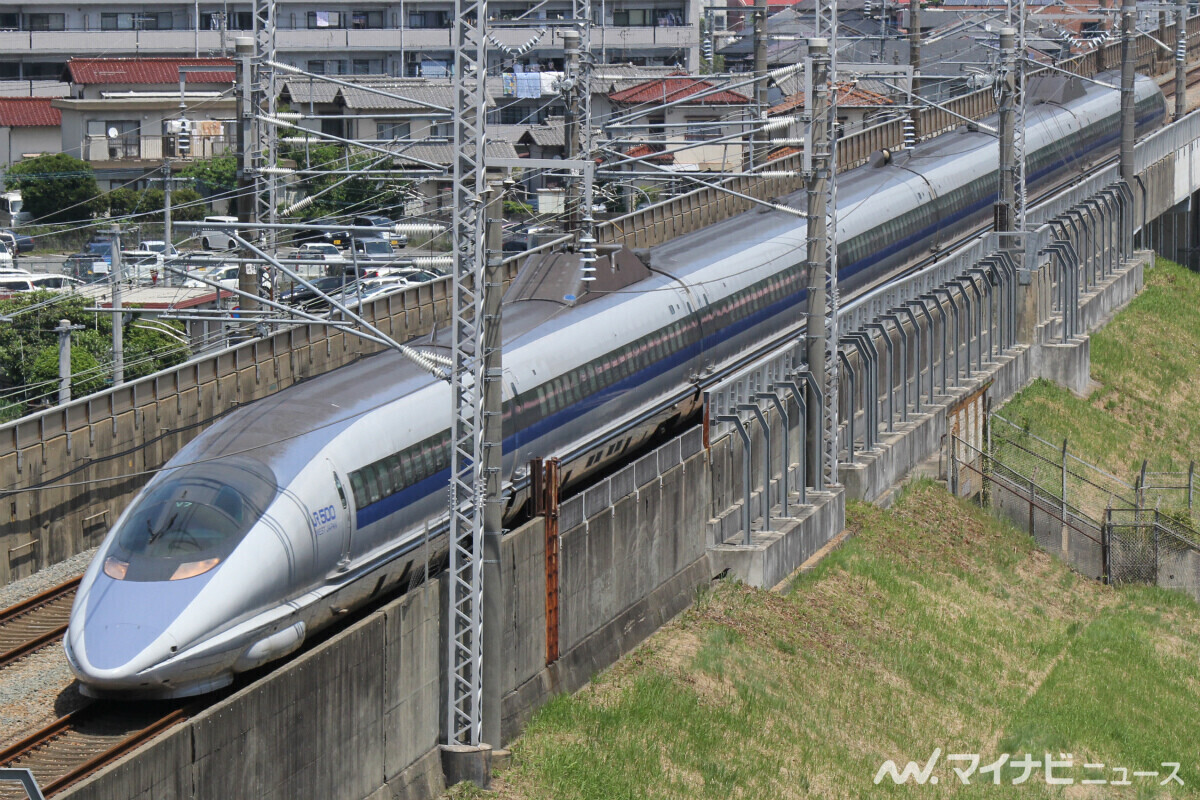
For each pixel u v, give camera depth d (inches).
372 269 7780.5
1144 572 5733.3
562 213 6220.5
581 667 3779.5
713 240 5777.6
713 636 4170.8
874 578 4916.3
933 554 5324.8
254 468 3240.7
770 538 4658.0
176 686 2962.6
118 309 3742.6
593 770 3410.4
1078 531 5777.6
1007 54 6830.7
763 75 4977.9
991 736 4279.0
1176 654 5128.0
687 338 5044.3
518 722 3489.2
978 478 5964.6
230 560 3063.5
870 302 5802.2
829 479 5177.2
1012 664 4810.5
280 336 4579.2
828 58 4977.9
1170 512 5905.5
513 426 4030.5
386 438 3535.9
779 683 4099.4
